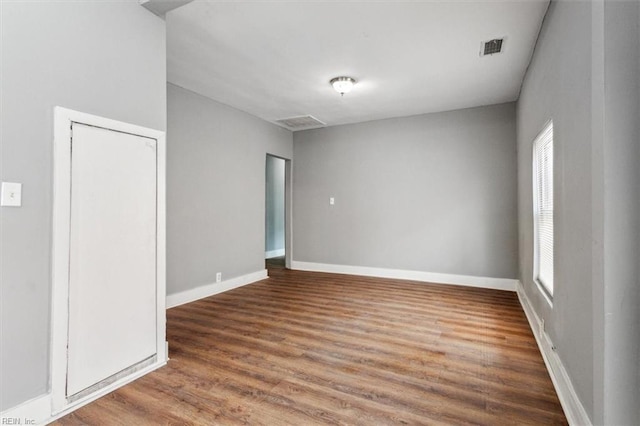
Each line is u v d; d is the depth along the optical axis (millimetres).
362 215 5648
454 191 4973
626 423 1307
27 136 1714
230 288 4707
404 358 2480
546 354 2373
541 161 2922
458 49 3084
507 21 2613
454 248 4977
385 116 5297
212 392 2025
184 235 4027
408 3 2402
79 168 1919
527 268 3533
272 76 3709
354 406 1875
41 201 1767
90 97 1995
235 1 2391
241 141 4969
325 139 5961
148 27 2361
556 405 1879
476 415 1792
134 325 2217
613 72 1332
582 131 1645
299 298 4195
